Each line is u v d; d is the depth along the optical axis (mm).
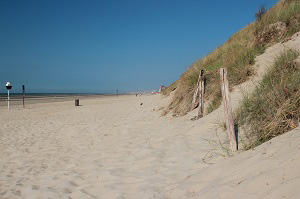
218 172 3387
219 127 5840
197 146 5180
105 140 7367
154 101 16719
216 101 8039
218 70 9305
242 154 3652
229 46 11586
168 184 3617
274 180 2473
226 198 2611
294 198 2064
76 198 3646
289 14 9148
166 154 5090
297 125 3867
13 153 6797
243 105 5375
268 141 3623
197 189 3154
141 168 4562
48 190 3994
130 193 3576
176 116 9531
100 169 4793
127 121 10812
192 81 10203
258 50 8531
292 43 7668
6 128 11164
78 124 11281
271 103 4566
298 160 2572
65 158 5887
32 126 11531
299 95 4250
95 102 29828
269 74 5871
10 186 4359
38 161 5832
